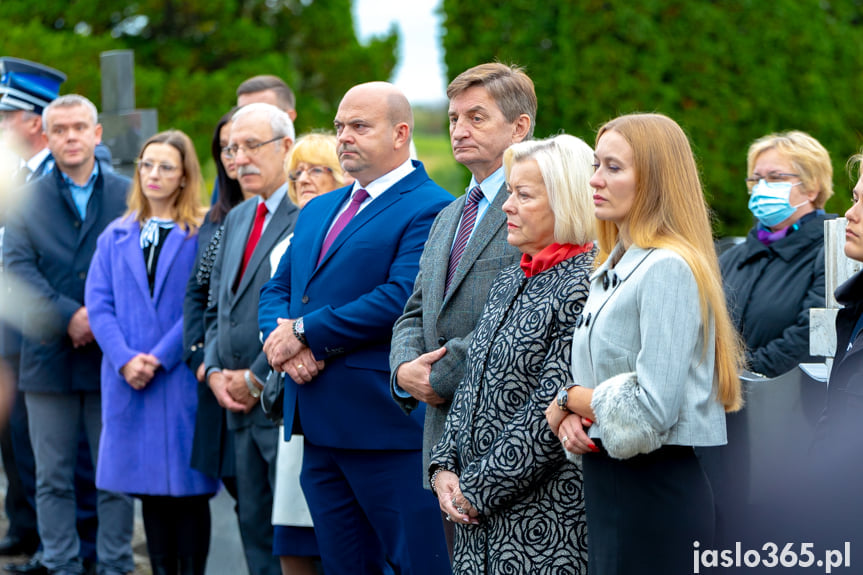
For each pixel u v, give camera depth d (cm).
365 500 625
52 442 860
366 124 634
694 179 442
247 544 733
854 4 1777
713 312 427
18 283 824
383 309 609
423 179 651
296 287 654
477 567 486
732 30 1686
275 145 750
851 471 424
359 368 620
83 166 889
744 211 1703
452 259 575
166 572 790
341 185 746
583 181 493
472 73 576
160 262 818
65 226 874
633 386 417
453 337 554
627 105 1681
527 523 471
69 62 2586
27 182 927
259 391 712
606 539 434
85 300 835
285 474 683
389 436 618
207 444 764
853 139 1712
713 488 492
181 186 838
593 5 1684
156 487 779
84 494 925
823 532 441
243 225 752
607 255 462
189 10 2742
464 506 476
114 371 805
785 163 704
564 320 474
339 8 2980
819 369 495
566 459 469
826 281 555
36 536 952
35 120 954
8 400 909
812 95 1697
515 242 505
